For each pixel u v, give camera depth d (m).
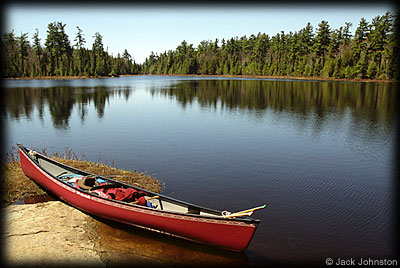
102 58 121.31
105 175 11.34
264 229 8.00
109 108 32.59
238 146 17.00
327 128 22.33
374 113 29.66
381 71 81.25
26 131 20.58
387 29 79.94
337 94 48.72
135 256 6.68
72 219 8.20
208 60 138.88
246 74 123.56
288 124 23.83
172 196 10.02
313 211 9.10
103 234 7.57
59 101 37.91
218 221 6.81
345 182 11.61
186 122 24.55
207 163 13.78
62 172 10.33
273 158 14.73
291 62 109.69
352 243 7.39
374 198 10.14
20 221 7.89
